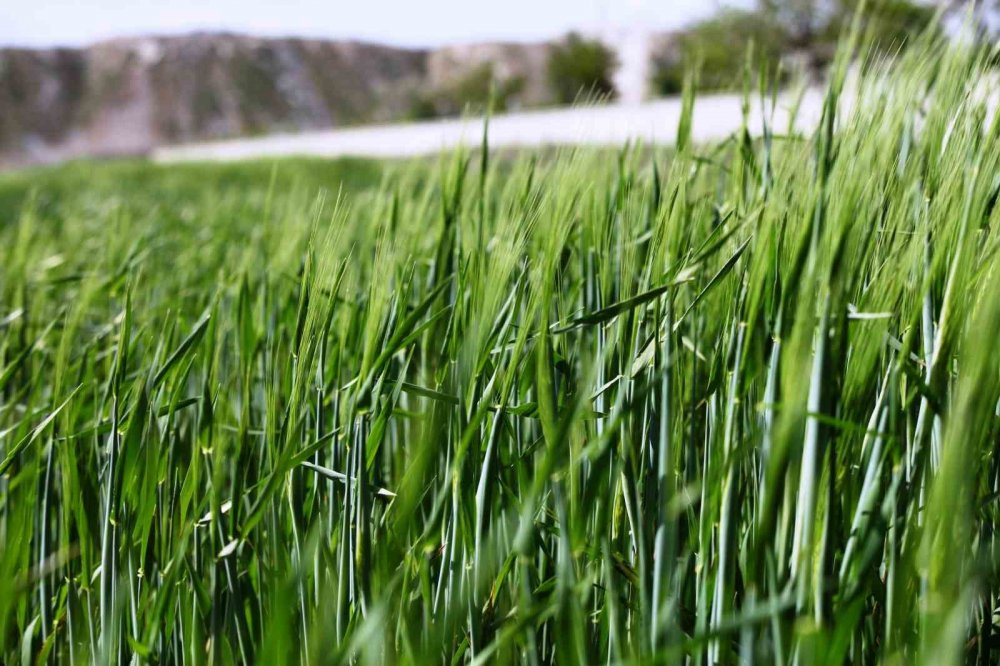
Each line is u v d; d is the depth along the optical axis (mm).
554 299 853
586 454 684
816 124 852
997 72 844
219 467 791
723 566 704
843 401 701
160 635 808
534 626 718
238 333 963
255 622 831
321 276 779
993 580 758
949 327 686
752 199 874
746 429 770
